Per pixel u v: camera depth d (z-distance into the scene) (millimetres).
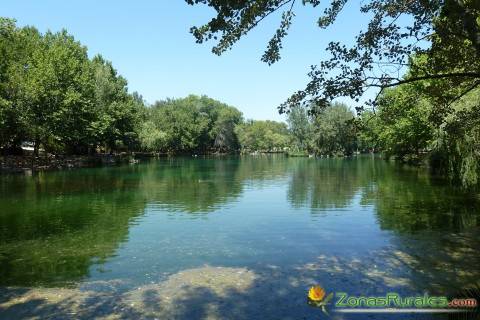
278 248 16188
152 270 13453
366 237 17625
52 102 59688
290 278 12359
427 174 48594
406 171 55062
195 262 14359
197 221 22109
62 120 60812
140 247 16531
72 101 60656
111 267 13844
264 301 10523
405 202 27156
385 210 24312
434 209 24172
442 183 37750
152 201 29750
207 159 112750
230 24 8438
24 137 62031
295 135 150000
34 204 28188
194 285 11867
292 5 8531
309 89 9352
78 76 67875
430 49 9805
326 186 38750
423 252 14922
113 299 10805
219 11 8125
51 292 11406
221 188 38438
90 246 16766
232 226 20672
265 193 34250
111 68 93625
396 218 21734
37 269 13672
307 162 90375
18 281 12422
